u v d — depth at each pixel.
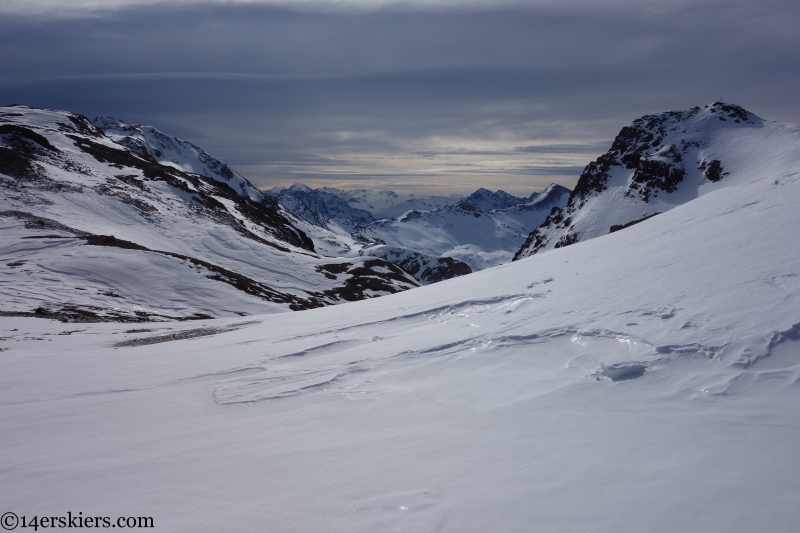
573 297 10.48
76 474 4.52
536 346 7.89
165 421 6.52
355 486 3.90
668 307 8.00
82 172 69.19
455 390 6.64
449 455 4.40
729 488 3.45
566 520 3.21
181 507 3.68
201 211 70.50
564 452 4.25
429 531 3.17
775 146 147.12
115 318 27.95
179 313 33.25
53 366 12.45
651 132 182.62
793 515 3.07
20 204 51.09
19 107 100.31
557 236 172.88
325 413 6.24
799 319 6.38
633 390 5.70
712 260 9.91
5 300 28.88
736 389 5.32
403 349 9.17
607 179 177.25
